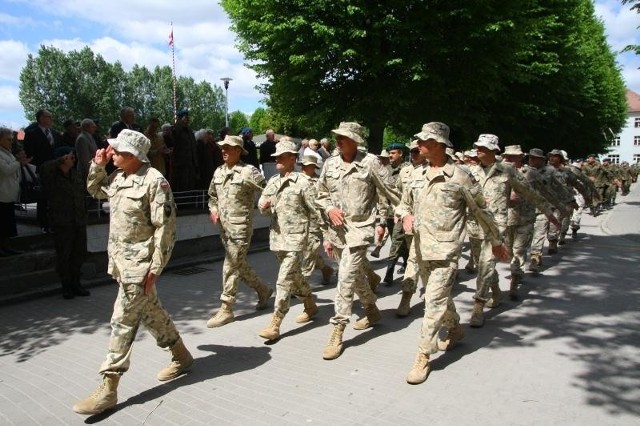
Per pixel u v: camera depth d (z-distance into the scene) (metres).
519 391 4.01
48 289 7.20
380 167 4.95
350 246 4.87
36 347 5.22
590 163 20.34
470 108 18.19
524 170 7.94
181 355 4.34
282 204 5.49
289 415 3.67
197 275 8.56
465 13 14.56
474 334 5.40
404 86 15.23
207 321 5.99
